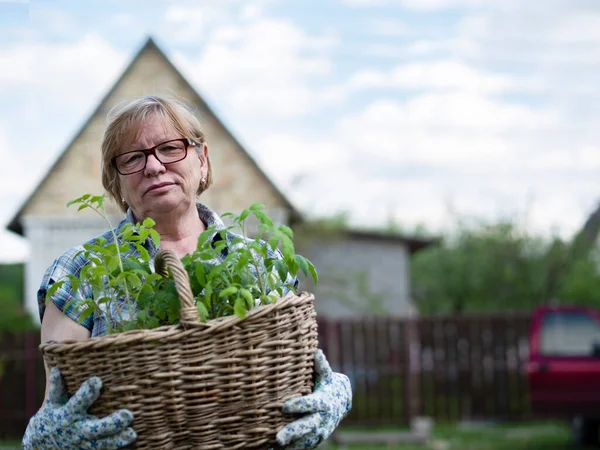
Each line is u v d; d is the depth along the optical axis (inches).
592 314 416.8
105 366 80.5
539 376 410.3
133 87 617.9
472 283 837.8
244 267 88.0
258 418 83.8
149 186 96.2
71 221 619.8
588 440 422.6
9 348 471.5
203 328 81.2
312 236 723.4
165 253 84.2
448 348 518.0
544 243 810.2
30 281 618.2
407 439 443.8
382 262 775.1
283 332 85.4
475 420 515.5
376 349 509.4
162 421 81.2
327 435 86.9
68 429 80.0
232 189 611.8
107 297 86.3
